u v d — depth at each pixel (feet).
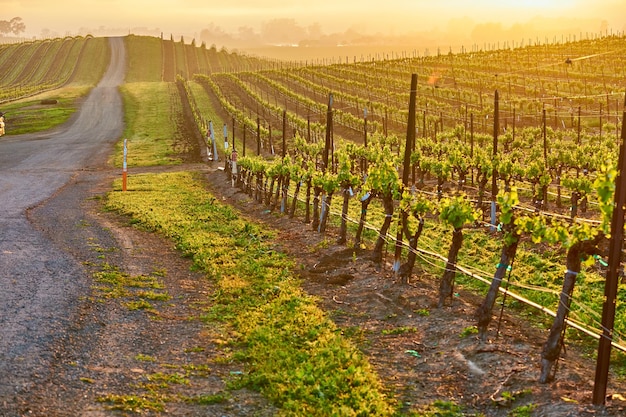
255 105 389.80
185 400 39.09
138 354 46.42
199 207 126.00
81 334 49.34
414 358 47.75
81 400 37.65
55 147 268.62
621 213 37.32
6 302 55.31
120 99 437.17
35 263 70.54
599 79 352.69
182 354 47.29
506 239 47.96
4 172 198.29
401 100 335.67
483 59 457.68
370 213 117.80
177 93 462.19
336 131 293.84
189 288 66.28
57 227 98.99
